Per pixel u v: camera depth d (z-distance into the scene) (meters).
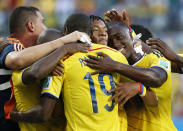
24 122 8.11
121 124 9.32
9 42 8.72
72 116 7.74
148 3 38.91
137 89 8.31
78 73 7.68
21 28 9.43
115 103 8.07
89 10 38.59
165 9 38.53
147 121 9.73
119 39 9.16
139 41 9.44
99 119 7.69
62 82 7.75
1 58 8.41
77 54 7.86
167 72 8.73
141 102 9.70
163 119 9.80
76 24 8.26
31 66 7.56
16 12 9.48
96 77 7.83
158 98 9.66
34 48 7.94
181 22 37.69
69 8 38.16
